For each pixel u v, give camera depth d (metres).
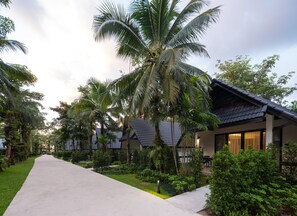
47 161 21.84
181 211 4.41
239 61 18.56
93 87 14.93
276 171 5.66
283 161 6.25
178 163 8.46
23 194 6.04
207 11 7.56
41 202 5.16
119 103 9.81
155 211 4.41
